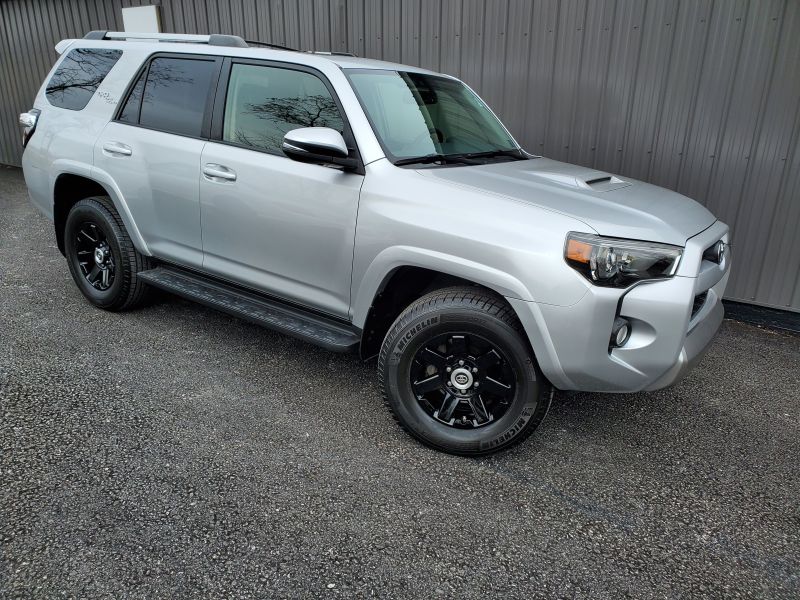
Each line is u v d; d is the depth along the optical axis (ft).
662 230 8.34
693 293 8.09
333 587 6.73
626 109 16.80
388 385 9.36
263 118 10.82
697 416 11.27
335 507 8.06
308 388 11.28
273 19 23.24
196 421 9.93
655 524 8.17
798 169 15.06
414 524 7.84
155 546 7.16
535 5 17.47
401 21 20.07
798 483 9.32
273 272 10.90
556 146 18.15
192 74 11.93
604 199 9.13
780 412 11.59
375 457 9.26
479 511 8.18
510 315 8.54
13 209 25.64
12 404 10.09
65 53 14.64
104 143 12.96
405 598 6.65
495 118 13.52
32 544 7.07
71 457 8.75
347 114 9.78
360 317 9.86
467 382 9.04
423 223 8.79
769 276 16.01
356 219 9.46
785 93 14.75
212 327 13.83
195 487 8.27
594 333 7.95
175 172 11.76
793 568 7.50
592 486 8.92
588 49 16.94
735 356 14.25
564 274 7.91
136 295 13.79
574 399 11.59
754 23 14.70
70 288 15.99
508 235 8.23
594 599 6.83
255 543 7.31
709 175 16.15
